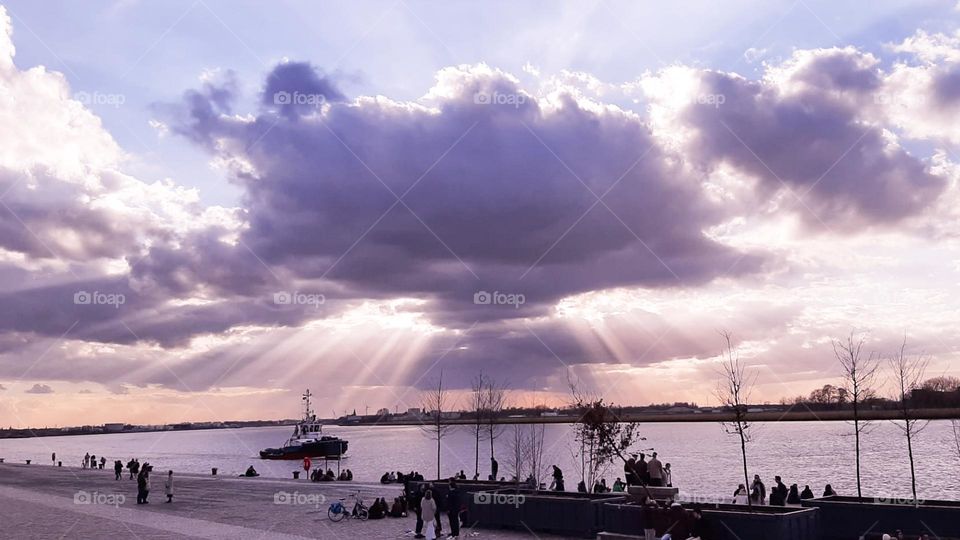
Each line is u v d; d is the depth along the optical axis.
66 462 195.12
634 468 33.19
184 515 39.72
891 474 109.75
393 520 36.38
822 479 103.31
